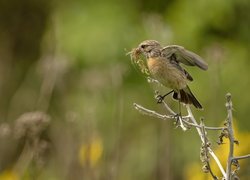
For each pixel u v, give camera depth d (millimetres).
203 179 9750
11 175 11922
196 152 12961
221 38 14383
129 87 14148
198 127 7086
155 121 13625
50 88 12141
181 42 13891
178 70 8109
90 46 13922
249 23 14375
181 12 14125
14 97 15539
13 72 17016
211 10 14008
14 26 17562
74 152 10852
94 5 14492
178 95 8086
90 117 11023
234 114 13711
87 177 10406
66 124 11984
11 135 13234
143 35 13891
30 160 10039
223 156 9500
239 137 10531
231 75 13961
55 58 12102
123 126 13438
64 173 11000
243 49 14375
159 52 8234
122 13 14336
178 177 12727
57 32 12961
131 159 13305
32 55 17344
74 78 13781
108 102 12430
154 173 12523
